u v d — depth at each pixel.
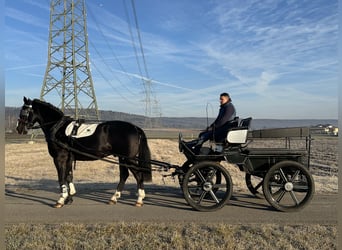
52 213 6.74
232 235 5.20
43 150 27.25
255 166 7.13
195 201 7.14
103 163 16.44
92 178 11.47
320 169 14.81
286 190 6.89
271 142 27.28
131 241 4.97
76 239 5.04
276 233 5.25
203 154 7.21
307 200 6.80
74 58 40.09
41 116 7.88
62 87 39.97
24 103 7.86
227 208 7.10
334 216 6.42
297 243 4.88
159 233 5.31
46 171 13.76
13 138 46.06
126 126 7.61
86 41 40.75
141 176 7.51
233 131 6.98
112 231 5.42
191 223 5.90
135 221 6.11
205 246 4.73
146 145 7.59
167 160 18.28
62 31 40.09
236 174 12.39
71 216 6.50
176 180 10.53
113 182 10.32
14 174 12.75
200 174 7.00
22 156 21.64
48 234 5.25
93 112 41.03
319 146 30.98
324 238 5.05
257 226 5.66
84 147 7.48
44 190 9.11
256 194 7.95
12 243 4.86
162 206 7.29
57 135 7.54
